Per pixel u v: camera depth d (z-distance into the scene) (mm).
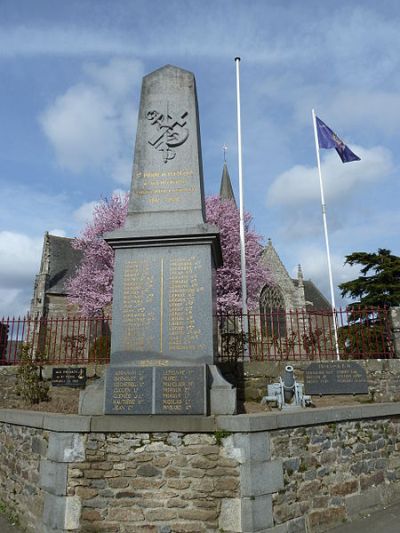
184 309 6387
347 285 31391
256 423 5391
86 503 5289
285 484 5570
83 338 10188
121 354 6348
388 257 30969
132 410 5812
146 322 6414
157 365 6215
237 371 8945
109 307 24047
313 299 48781
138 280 6574
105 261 24406
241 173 16812
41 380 9172
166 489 5285
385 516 6406
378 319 9695
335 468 6379
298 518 5609
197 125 7535
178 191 7109
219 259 7672
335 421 6605
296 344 9984
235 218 24781
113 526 5211
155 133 7426
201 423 5426
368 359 8984
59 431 5473
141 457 5391
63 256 38344
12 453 6688
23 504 6082
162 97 7598
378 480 7023
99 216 24828
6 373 9625
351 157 18703
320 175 18734
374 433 7258
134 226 6965
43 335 10531
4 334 10539
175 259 6574
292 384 7773
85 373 9016
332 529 5922
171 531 5156
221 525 5133
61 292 35281
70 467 5395
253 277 24844
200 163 7461
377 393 8766
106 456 5418
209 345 6219
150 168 7262
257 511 5141
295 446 5867
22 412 6676
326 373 8828
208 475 5289
